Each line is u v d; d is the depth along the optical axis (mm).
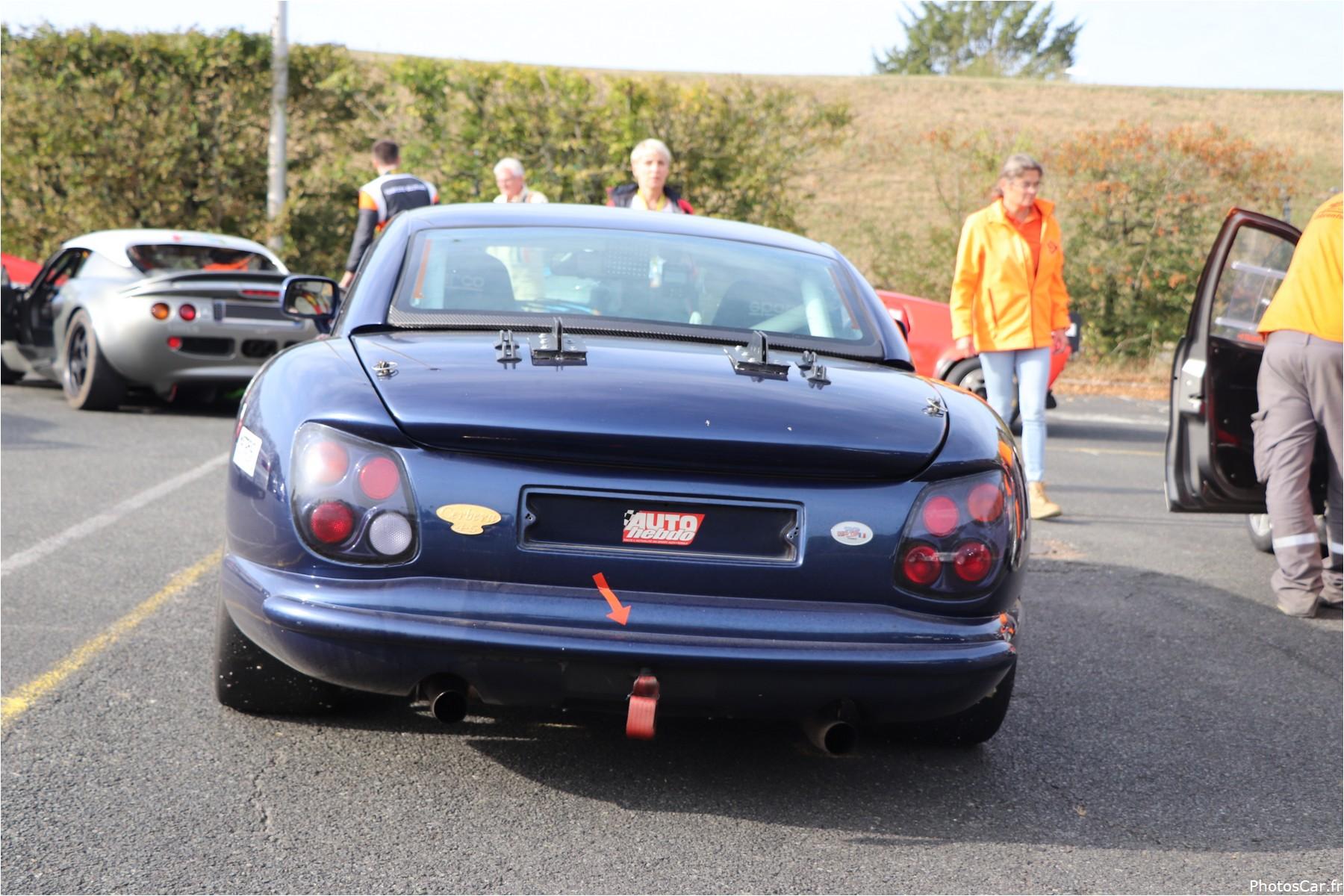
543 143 15094
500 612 2768
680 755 3486
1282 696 4285
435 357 3062
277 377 3125
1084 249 15719
